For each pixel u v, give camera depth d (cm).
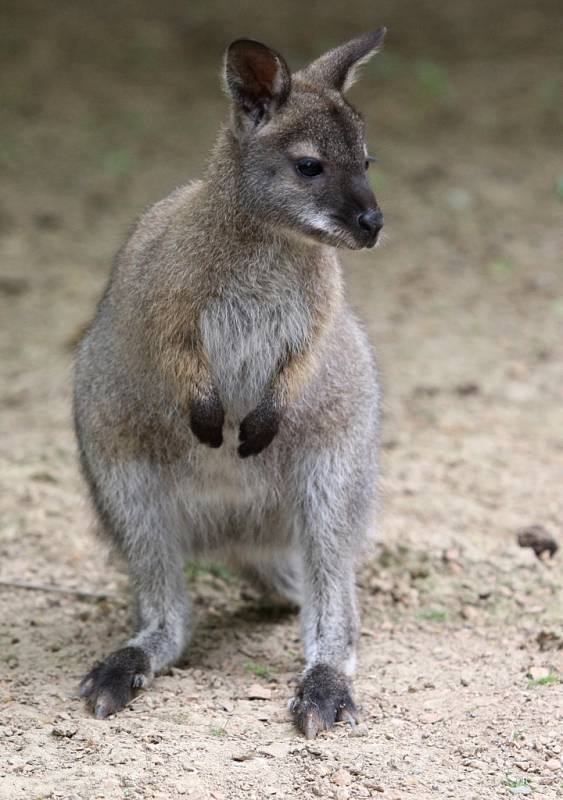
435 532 1261
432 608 1152
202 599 1196
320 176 959
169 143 2486
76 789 793
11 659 1023
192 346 981
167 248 982
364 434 1054
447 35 2992
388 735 895
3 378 1667
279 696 971
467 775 830
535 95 2711
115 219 2189
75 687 973
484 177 2364
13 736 872
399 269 2036
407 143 2512
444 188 2322
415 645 1080
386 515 1291
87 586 1188
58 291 1936
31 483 1366
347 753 859
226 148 990
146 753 848
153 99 2667
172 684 990
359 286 1970
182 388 981
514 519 1295
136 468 1031
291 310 991
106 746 858
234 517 1082
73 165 2388
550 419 1545
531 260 2055
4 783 799
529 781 823
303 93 977
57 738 872
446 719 922
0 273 1980
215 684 993
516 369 1677
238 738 886
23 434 1503
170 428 1010
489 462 1427
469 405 1584
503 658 1042
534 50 2928
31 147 2441
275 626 1142
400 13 3086
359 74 1063
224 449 1030
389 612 1152
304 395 1012
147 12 3023
